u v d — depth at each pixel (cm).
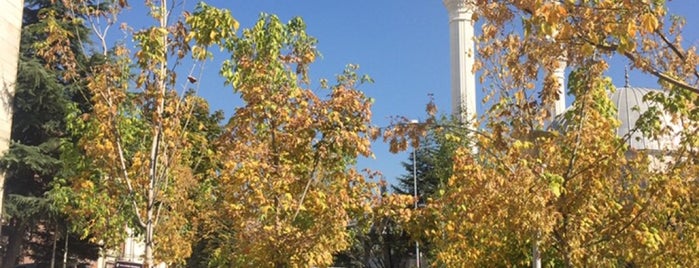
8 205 2395
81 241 2886
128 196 1173
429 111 1409
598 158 1026
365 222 1336
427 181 3709
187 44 1118
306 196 1201
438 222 1417
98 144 1122
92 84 1127
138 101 1119
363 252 4022
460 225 1331
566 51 1009
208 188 1677
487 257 1370
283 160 1218
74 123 1669
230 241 1519
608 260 1019
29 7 2614
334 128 1199
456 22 5356
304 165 1220
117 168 1168
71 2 1221
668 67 1020
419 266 3747
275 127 1218
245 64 1217
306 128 1199
